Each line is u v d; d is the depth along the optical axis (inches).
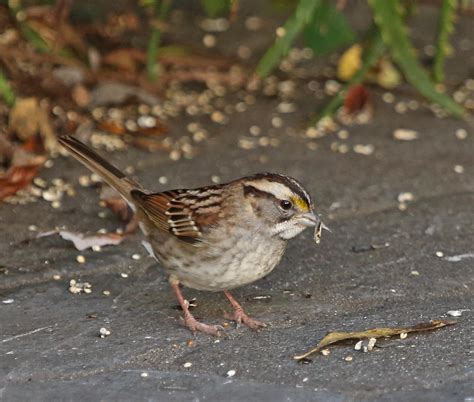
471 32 650.2
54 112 521.3
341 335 341.1
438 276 390.9
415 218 442.0
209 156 498.6
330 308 368.2
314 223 348.5
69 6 541.3
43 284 382.0
